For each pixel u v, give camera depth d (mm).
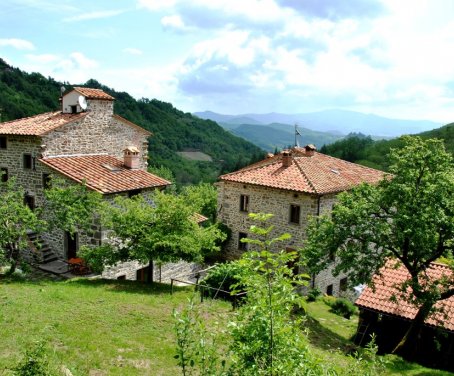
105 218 17875
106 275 20250
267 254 5129
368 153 71750
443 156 15961
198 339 5605
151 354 10641
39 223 17500
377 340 17922
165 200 17891
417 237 15195
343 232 17188
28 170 22422
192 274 25312
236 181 26859
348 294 28156
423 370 14922
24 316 11828
